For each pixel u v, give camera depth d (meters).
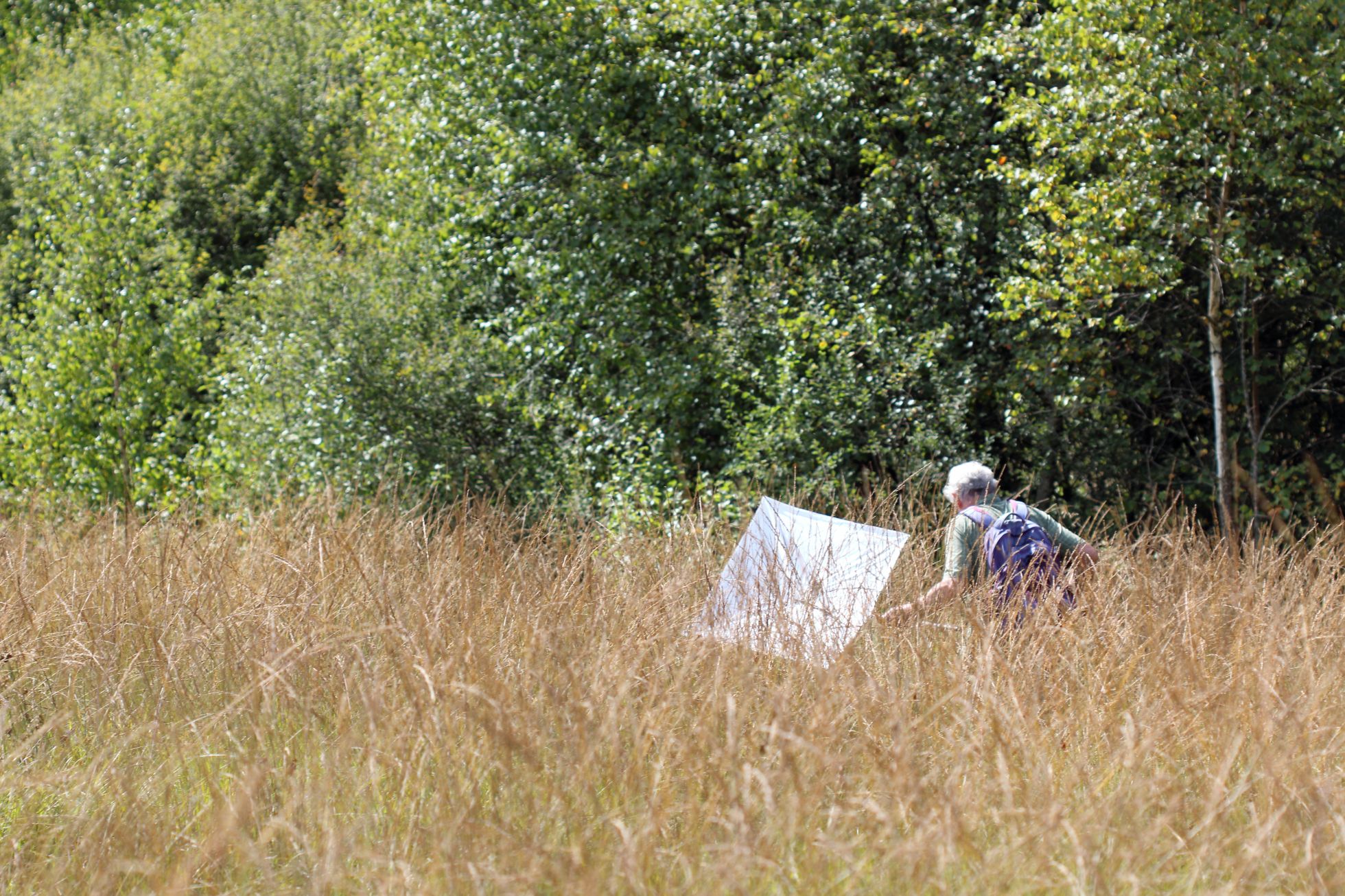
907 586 8.29
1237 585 7.95
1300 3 14.38
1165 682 6.25
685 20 18.36
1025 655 6.79
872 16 18.12
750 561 8.20
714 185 18.14
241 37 29.48
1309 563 9.09
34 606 8.34
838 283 17.80
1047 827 4.57
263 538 10.05
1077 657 6.84
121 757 6.07
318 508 11.51
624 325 18.80
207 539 10.26
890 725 5.50
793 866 4.57
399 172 20.67
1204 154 14.80
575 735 5.39
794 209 17.94
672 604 7.66
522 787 5.21
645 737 5.50
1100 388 17.89
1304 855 4.77
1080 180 16.95
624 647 6.62
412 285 20.16
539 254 18.81
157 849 5.04
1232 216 15.79
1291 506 17.19
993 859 4.56
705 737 5.44
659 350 19.19
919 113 18.12
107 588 8.52
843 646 7.05
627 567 9.05
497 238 20.02
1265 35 14.52
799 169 18.89
